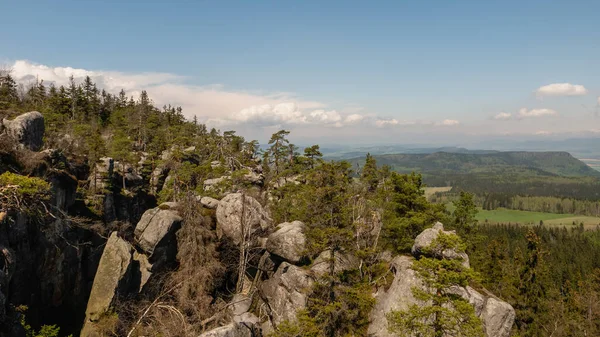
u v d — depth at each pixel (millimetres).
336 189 34969
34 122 45188
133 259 38031
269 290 36938
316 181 38344
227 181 57125
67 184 44219
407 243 38062
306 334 26562
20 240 33875
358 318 31594
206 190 57219
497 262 57531
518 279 52812
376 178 61250
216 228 42000
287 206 50469
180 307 31609
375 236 41094
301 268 35938
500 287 55156
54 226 39531
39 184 27344
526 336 48188
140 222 38688
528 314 49062
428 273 22781
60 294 40062
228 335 27031
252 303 38094
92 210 49750
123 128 96312
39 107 78375
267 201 57531
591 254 112750
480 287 34531
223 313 31703
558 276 87438
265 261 40031
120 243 36875
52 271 39094
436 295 22141
